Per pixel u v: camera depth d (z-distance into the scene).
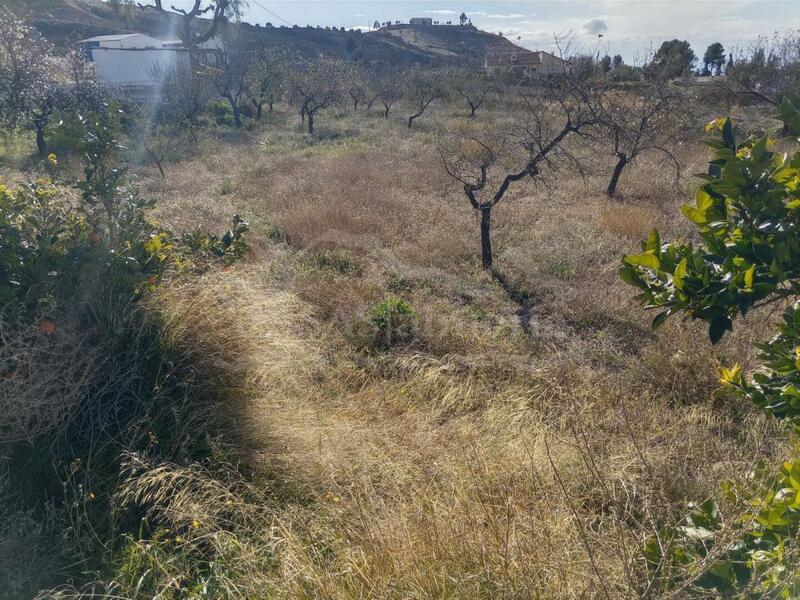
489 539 2.50
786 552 1.81
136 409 3.29
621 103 11.50
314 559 2.55
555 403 4.40
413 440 3.60
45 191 3.78
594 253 7.89
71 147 3.80
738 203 1.88
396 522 2.64
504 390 4.55
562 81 10.24
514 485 3.02
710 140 1.98
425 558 2.43
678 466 3.28
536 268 7.41
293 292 6.09
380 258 7.68
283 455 3.22
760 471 2.47
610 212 9.43
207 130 21.84
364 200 9.98
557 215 9.61
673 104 12.70
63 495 2.93
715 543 2.04
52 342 3.18
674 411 4.28
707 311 1.78
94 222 3.73
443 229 8.72
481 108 25.17
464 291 6.81
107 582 2.52
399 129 21.27
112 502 2.76
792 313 1.92
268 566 2.54
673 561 2.15
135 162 14.48
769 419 3.83
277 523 2.83
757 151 1.77
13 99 15.62
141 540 2.60
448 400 4.31
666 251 1.87
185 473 2.94
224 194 11.63
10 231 3.30
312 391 4.12
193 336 3.62
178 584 2.41
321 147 17.64
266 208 10.12
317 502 2.99
